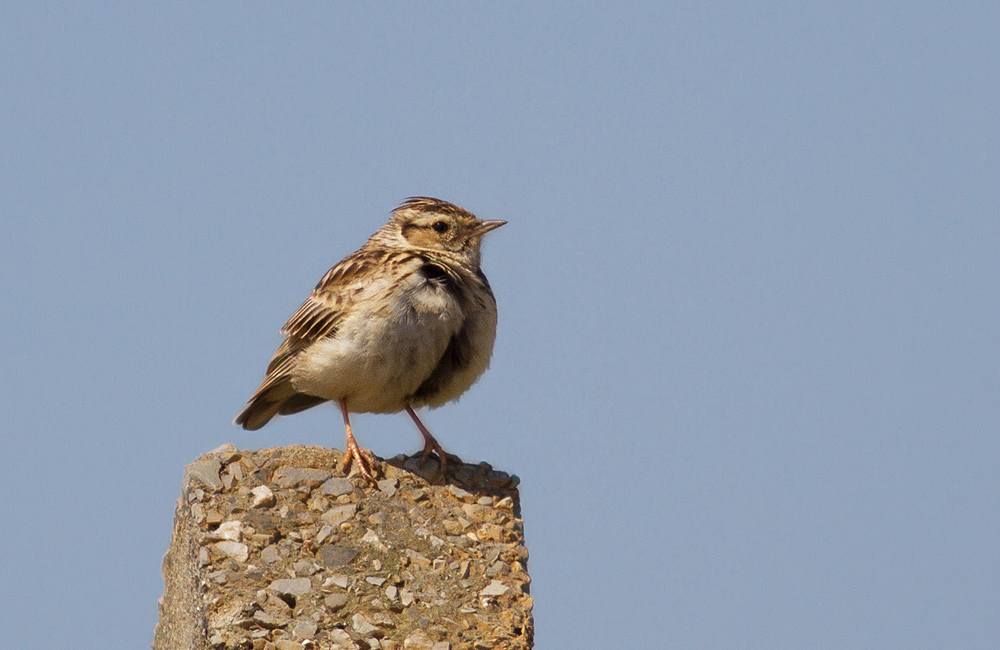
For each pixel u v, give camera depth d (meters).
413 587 12.45
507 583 12.70
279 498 13.01
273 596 12.01
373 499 13.34
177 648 13.00
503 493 13.94
